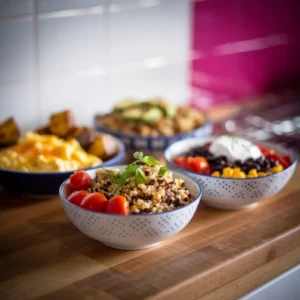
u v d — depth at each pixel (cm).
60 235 119
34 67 167
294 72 254
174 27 199
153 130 171
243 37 225
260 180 126
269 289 121
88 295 97
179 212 107
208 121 179
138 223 104
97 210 107
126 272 105
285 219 129
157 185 113
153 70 199
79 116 184
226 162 135
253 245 117
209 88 221
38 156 137
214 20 212
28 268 106
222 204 131
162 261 109
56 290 99
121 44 186
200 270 106
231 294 113
